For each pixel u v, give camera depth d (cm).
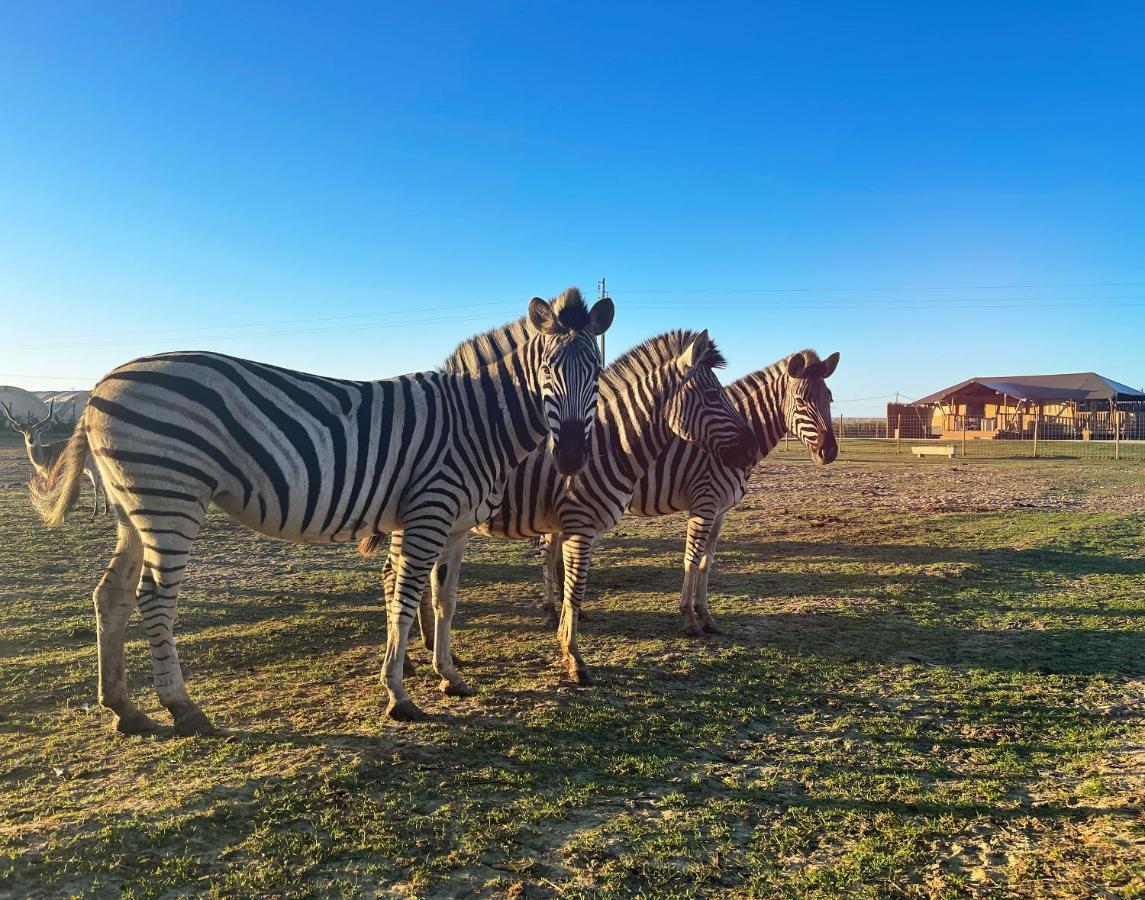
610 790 353
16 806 320
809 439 709
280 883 271
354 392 434
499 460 474
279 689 485
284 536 427
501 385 474
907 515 1394
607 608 736
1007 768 388
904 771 383
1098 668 548
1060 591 793
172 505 381
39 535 1084
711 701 478
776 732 433
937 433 4988
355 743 396
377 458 424
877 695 495
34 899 257
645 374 575
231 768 361
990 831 323
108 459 379
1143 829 322
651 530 1258
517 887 272
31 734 404
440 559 491
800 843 310
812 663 558
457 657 570
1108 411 4309
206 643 591
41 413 4419
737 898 272
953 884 282
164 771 357
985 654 582
